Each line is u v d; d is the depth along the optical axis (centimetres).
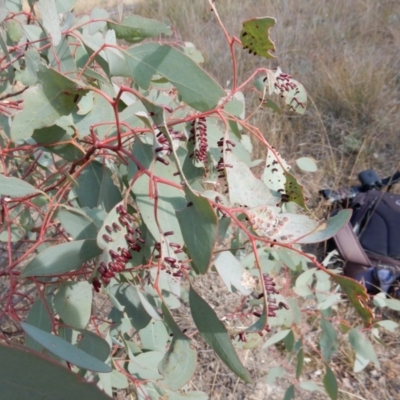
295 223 76
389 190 283
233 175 84
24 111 77
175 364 78
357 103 345
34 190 91
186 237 69
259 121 314
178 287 90
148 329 129
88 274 99
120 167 113
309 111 349
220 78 371
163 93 138
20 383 49
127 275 106
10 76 129
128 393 170
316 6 485
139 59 90
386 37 450
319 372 198
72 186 101
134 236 84
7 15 121
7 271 86
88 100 98
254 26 81
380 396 191
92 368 64
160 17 486
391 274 228
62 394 50
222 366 198
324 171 304
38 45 121
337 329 212
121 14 120
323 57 393
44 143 95
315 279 226
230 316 167
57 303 87
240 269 83
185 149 105
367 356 148
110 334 131
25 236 170
